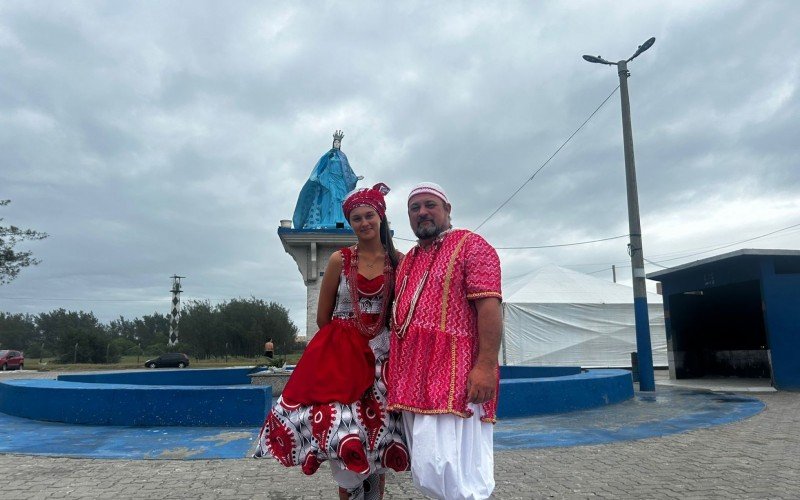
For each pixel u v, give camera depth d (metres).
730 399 10.33
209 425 7.13
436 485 2.19
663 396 10.90
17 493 4.16
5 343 71.44
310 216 14.15
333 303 2.95
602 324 19.33
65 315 76.44
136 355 56.47
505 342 18.62
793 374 11.95
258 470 4.88
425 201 2.60
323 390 2.61
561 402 8.65
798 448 5.78
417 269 2.55
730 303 16.28
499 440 6.30
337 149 14.75
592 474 4.75
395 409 2.37
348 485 2.68
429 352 2.36
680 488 4.29
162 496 4.09
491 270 2.39
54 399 7.73
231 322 56.34
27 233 30.09
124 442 6.09
